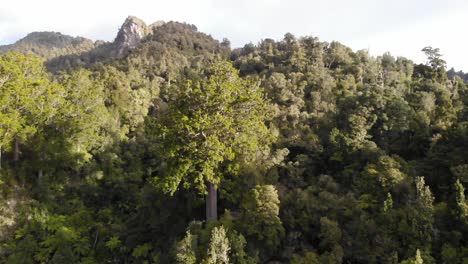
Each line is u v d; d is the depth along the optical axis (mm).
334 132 30750
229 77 28516
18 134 35281
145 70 83312
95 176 39875
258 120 28031
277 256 23219
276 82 44875
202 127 25406
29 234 30422
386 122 31688
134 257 28469
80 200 37969
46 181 37812
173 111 27344
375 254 21266
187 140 26125
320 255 22547
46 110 38062
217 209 29297
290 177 28938
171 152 25375
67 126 39219
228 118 26406
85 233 32562
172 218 28625
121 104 54938
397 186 23969
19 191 36062
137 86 67000
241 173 27406
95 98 43844
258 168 27797
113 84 57656
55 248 29547
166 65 86625
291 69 57281
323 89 47906
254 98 27734
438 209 22609
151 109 60812
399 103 32188
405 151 31078
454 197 22984
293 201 25125
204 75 66688
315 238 23828
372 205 24219
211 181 26062
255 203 23406
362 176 26516
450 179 25094
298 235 23562
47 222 32344
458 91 45844
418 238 20984
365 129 30859
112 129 46875
